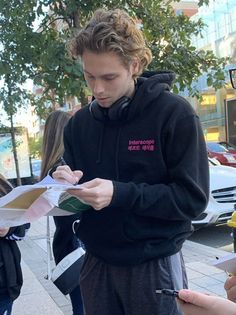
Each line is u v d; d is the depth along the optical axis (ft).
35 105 25.14
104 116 6.34
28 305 13.92
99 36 5.61
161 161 5.99
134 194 5.57
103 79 5.89
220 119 76.59
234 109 58.03
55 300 14.26
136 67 6.10
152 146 5.99
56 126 9.77
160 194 5.70
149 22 21.27
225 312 3.72
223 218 21.90
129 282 6.08
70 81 17.84
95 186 5.39
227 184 21.94
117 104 6.07
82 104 19.06
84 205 5.91
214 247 20.99
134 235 5.98
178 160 5.89
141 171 6.05
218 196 21.90
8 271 8.74
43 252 20.95
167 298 5.91
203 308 3.82
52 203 5.32
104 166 6.33
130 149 6.12
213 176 22.38
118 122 6.22
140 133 6.07
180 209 5.78
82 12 19.44
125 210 5.96
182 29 22.59
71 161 6.88
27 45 19.56
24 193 5.06
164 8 22.80
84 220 6.43
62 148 9.53
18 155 50.93
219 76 22.15
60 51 17.57
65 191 5.32
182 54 21.27
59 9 19.81
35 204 5.29
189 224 6.37
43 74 18.90
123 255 6.03
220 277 15.60
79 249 9.20
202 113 78.33
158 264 6.02
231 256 4.46
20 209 5.32
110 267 6.25
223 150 48.24
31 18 19.81
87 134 6.61
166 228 6.05
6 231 8.48
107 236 6.15
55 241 9.43
